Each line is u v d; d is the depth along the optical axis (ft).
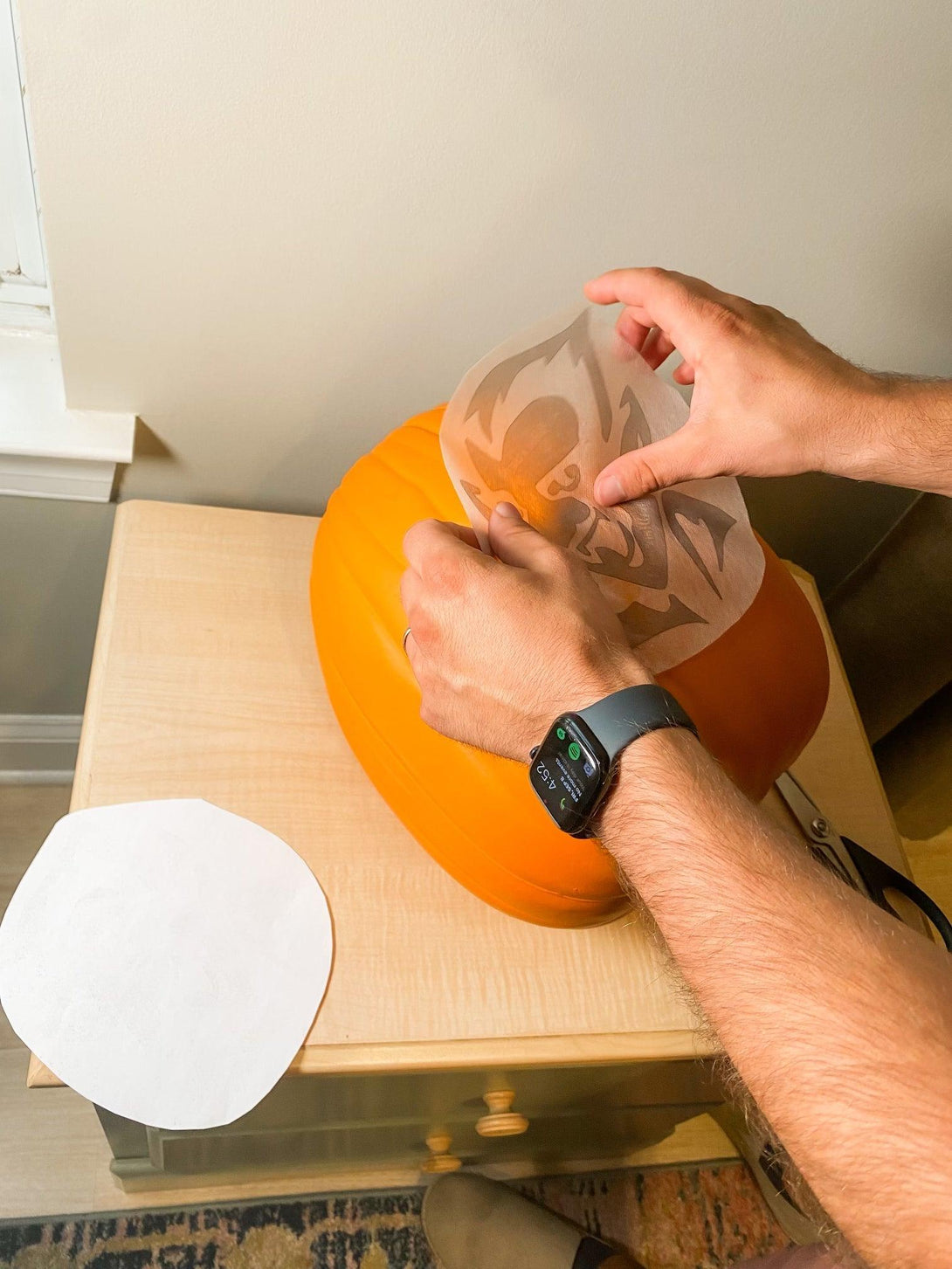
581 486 1.74
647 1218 3.55
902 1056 1.04
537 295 2.32
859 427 1.73
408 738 1.87
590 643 1.40
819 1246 2.13
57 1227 3.17
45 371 2.56
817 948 1.14
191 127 1.85
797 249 2.31
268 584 2.50
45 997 1.85
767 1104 1.10
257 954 1.96
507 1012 1.99
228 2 1.66
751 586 1.83
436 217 2.10
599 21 1.77
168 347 2.33
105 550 3.00
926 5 1.82
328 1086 2.06
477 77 1.83
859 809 2.56
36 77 1.74
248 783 2.18
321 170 1.96
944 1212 0.96
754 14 1.80
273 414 2.57
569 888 1.89
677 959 1.23
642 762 1.31
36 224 2.28
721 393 1.74
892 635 3.36
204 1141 2.41
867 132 2.04
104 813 2.06
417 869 2.15
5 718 3.64
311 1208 3.34
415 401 2.58
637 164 2.05
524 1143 3.19
